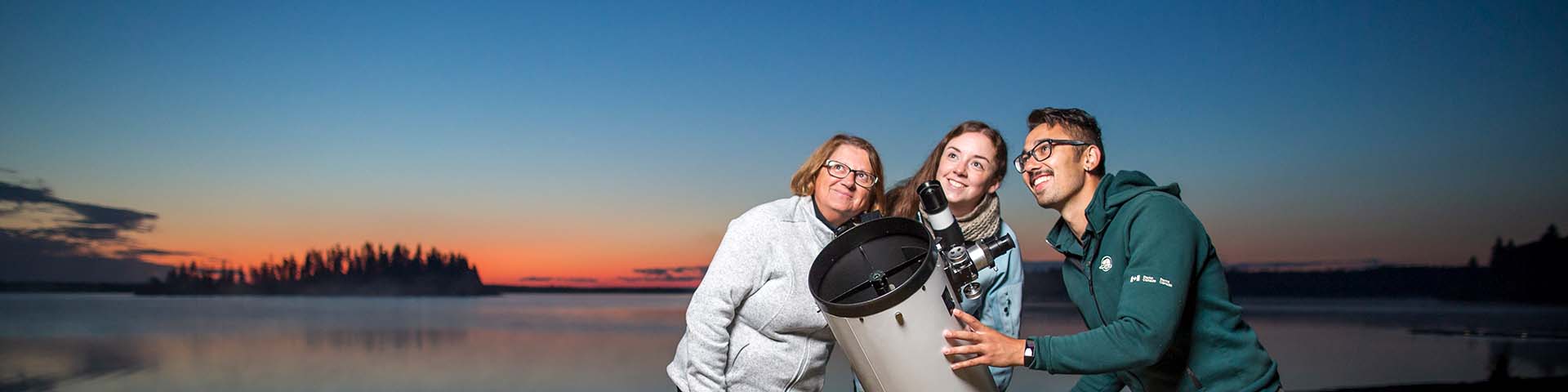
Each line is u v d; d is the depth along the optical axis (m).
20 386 5.40
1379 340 8.51
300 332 8.88
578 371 6.14
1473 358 6.98
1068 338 1.26
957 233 1.35
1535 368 6.37
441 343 8.06
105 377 5.75
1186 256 1.27
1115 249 1.38
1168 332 1.23
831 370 5.83
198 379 5.73
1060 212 1.53
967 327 1.32
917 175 2.09
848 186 1.62
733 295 1.55
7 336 7.89
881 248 1.34
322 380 5.67
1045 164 1.46
